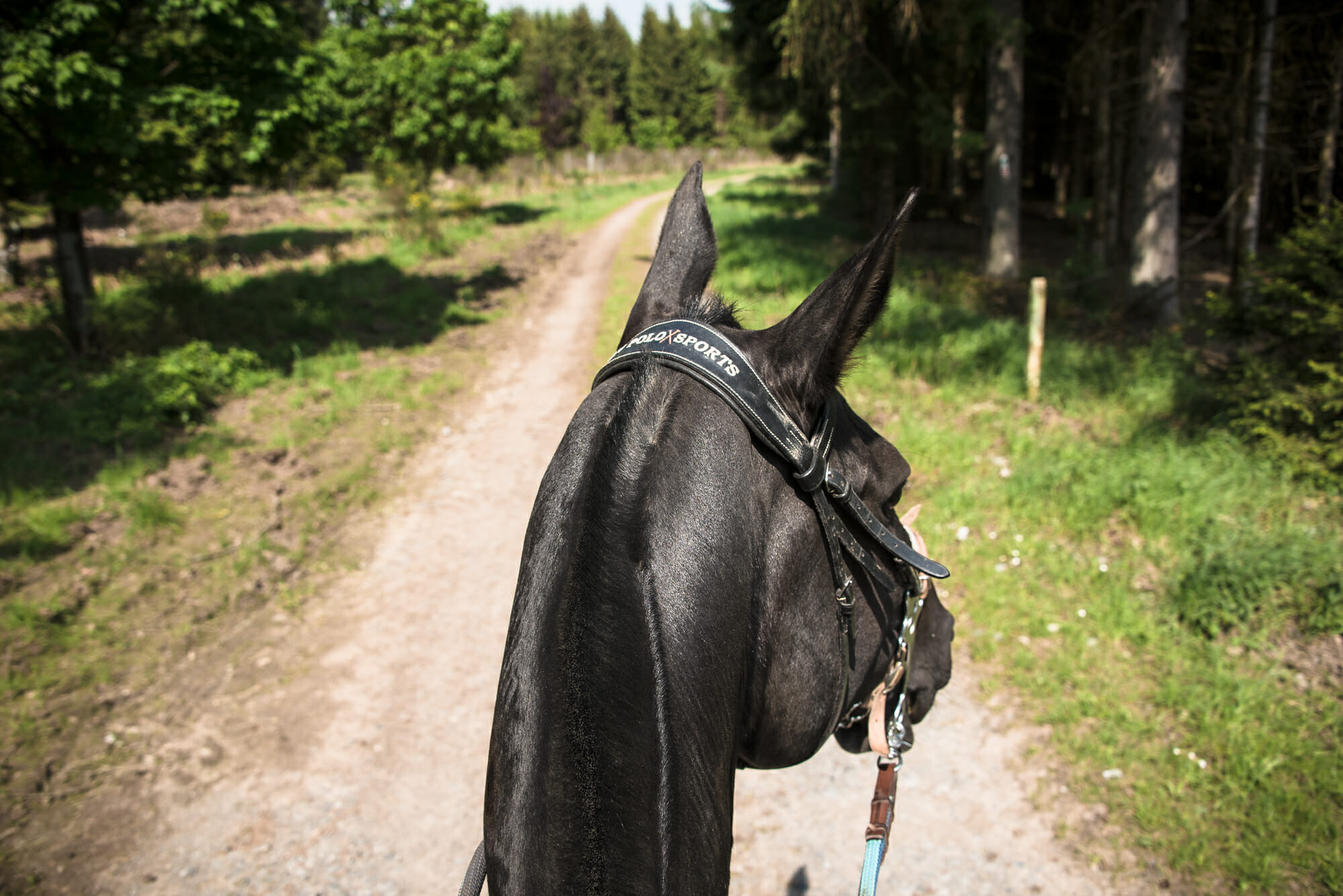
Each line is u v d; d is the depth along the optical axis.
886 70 19.36
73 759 4.89
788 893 3.94
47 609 5.98
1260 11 12.34
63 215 11.43
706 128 91.69
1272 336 7.79
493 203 36.66
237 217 29.22
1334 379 6.67
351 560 7.07
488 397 10.94
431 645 5.99
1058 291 15.35
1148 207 13.11
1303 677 4.86
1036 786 4.39
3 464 8.13
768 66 23.78
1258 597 5.41
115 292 13.97
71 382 10.30
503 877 1.10
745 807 4.47
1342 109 16.66
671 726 1.06
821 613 1.38
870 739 1.67
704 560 1.16
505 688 1.21
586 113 88.88
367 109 30.45
